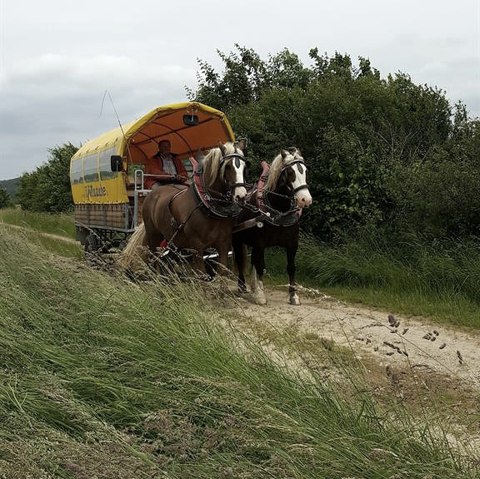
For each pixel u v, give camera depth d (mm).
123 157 11703
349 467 3463
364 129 13625
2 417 4289
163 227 10188
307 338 6871
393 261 11367
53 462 3561
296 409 4066
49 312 6082
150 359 4977
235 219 9945
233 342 5230
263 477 3453
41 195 33812
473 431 4316
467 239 10797
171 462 3654
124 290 6543
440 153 11664
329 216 13117
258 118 14719
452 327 8680
